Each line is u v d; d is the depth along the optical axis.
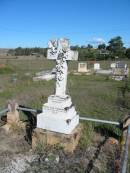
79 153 2.49
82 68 13.51
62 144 2.48
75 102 5.29
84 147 2.61
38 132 2.55
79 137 2.73
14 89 6.92
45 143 2.54
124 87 8.06
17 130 3.01
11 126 3.07
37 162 2.29
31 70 14.63
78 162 2.31
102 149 2.61
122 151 2.54
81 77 11.16
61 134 2.51
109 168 2.23
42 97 5.79
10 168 2.17
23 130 3.01
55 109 2.57
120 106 5.04
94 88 7.86
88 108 4.70
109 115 4.21
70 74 12.15
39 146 2.51
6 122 3.26
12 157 2.38
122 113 4.41
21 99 5.52
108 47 38.03
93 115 4.13
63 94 2.70
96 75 12.17
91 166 2.25
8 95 5.93
